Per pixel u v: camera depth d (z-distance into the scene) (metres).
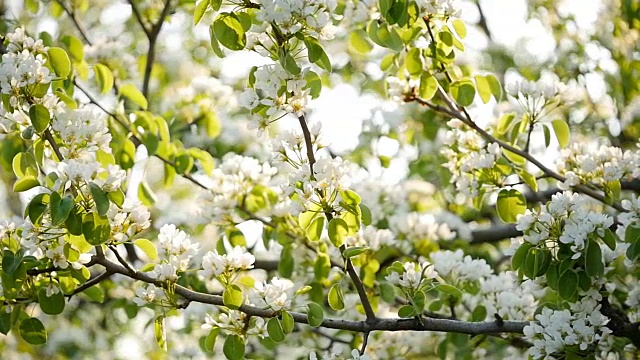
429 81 5.87
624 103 9.77
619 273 6.36
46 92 5.02
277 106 4.90
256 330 5.31
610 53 9.51
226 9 5.01
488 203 10.11
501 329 5.54
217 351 8.48
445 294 6.62
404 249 7.54
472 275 6.58
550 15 10.25
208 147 8.74
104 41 8.12
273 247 7.43
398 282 5.50
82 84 8.09
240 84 10.17
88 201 4.70
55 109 5.08
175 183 9.24
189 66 9.90
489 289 6.68
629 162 5.70
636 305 5.83
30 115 4.88
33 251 4.94
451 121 6.30
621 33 9.07
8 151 7.02
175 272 5.04
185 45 10.42
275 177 7.47
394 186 8.73
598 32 9.62
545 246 5.14
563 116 9.99
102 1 9.52
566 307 5.48
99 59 8.02
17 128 5.23
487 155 5.79
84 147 5.06
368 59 9.77
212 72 10.41
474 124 6.12
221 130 8.75
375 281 6.70
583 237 4.96
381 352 7.21
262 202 6.79
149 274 5.09
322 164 4.90
